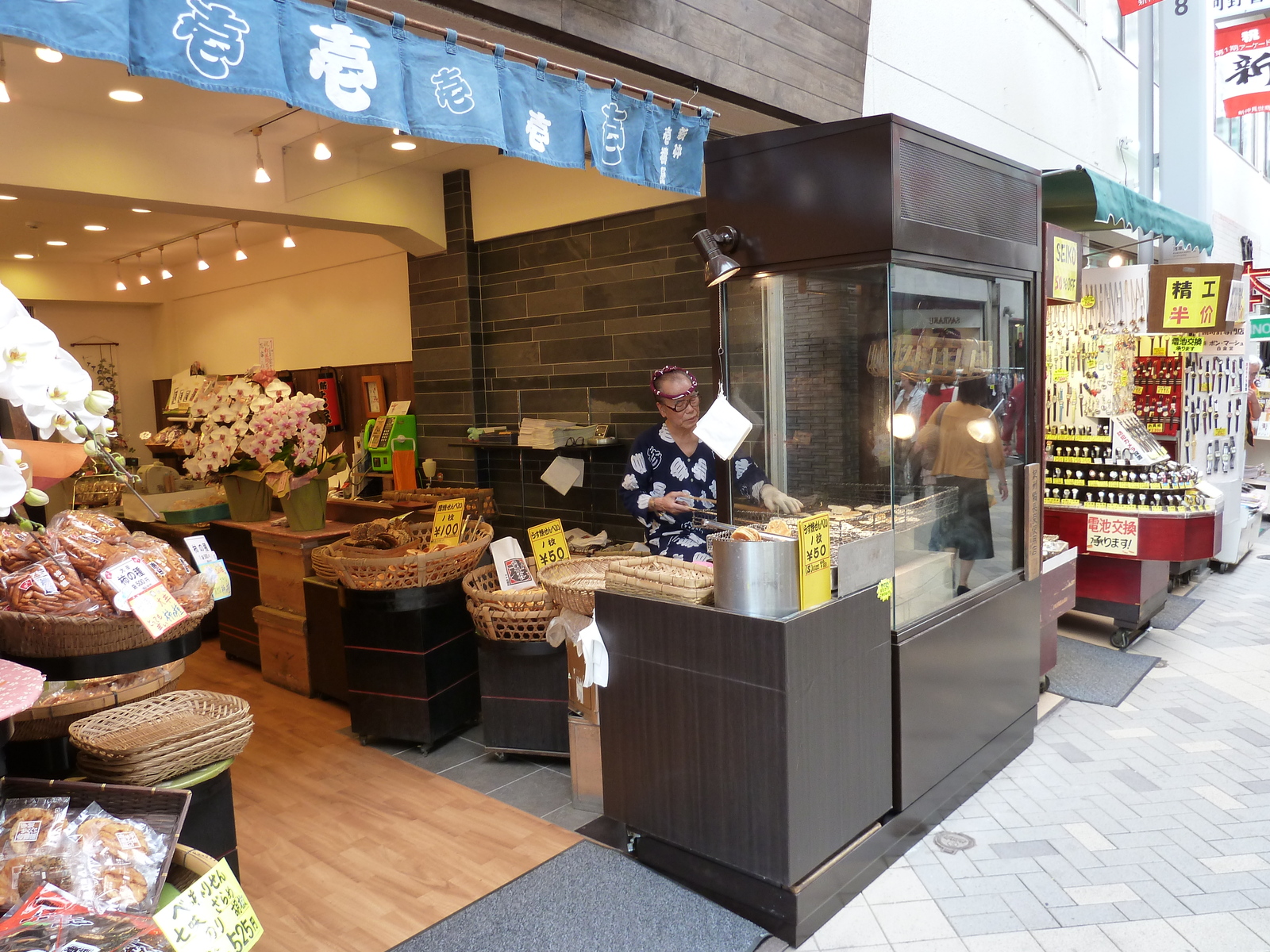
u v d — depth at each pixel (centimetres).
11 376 128
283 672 438
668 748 247
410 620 347
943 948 224
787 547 227
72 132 436
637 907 242
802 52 400
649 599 247
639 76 335
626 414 534
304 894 252
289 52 196
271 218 532
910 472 271
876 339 258
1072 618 545
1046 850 271
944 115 530
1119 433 474
